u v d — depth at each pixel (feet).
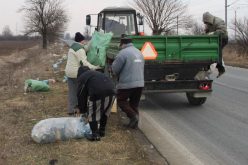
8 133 27.81
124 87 29.71
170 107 39.50
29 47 237.25
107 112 27.17
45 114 33.65
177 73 37.78
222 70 38.70
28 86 45.65
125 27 52.01
